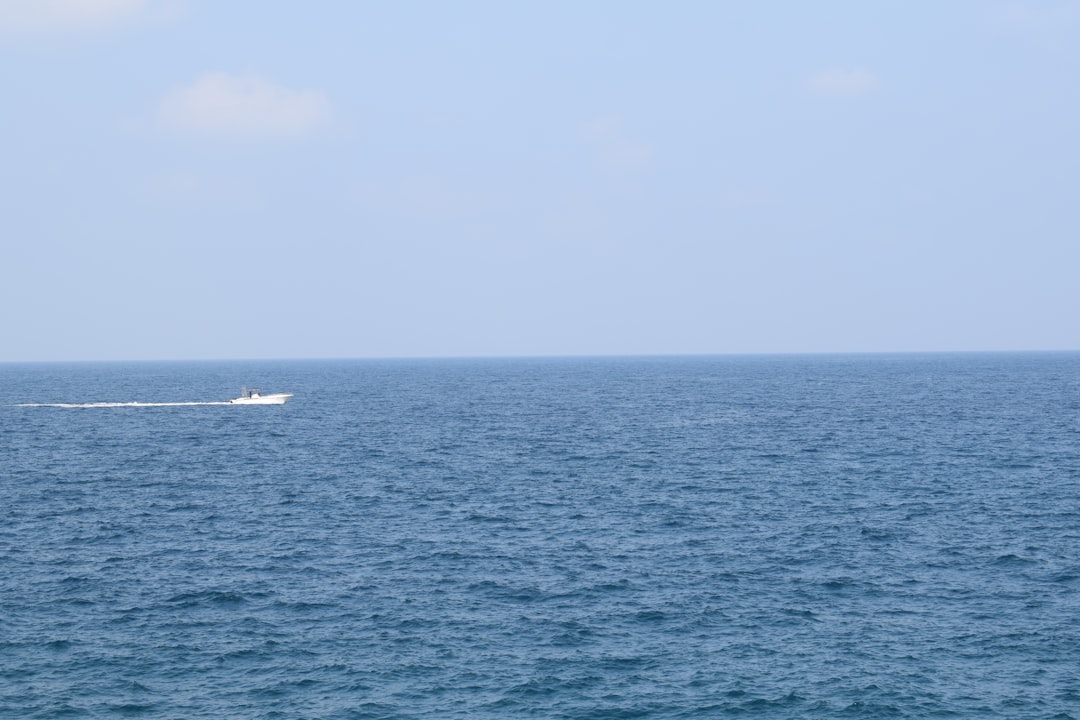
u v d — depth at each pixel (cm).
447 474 8175
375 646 3847
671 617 4181
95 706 3294
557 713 3253
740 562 5078
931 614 4206
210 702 3334
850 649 3797
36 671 3578
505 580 4753
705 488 7388
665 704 3319
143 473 8244
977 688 3431
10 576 4791
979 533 5709
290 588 4612
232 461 9019
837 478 7800
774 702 3328
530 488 7444
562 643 3875
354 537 5700
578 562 5100
